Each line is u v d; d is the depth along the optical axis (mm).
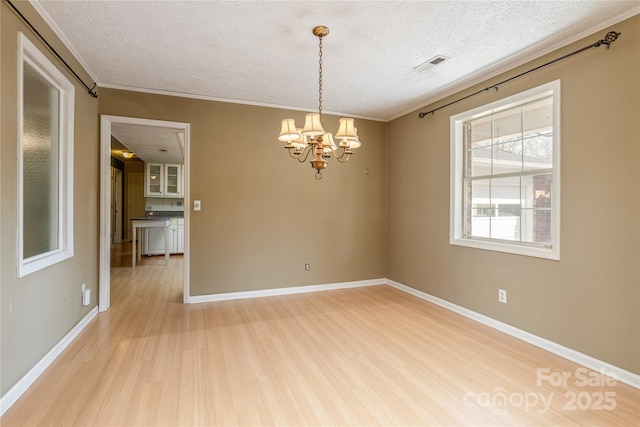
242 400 1985
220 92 3814
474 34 2502
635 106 2154
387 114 4676
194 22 2361
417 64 3039
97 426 1736
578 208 2475
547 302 2699
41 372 2258
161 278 5254
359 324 3270
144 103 3707
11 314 1917
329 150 2664
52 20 2324
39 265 2215
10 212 1905
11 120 1910
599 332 2344
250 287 4195
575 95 2494
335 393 2068
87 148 3211
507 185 3178
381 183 4918
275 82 3496
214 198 4012
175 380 2199
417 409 1912
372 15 2258
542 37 2537
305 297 4227
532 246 2912
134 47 2732
